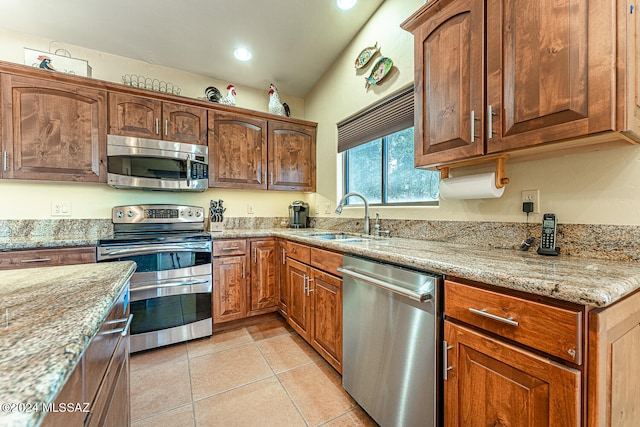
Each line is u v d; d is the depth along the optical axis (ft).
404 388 3.86
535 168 4.25
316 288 6.25
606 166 3.57
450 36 4.30
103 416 2.14
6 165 6.15
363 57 7.54
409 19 4.90
